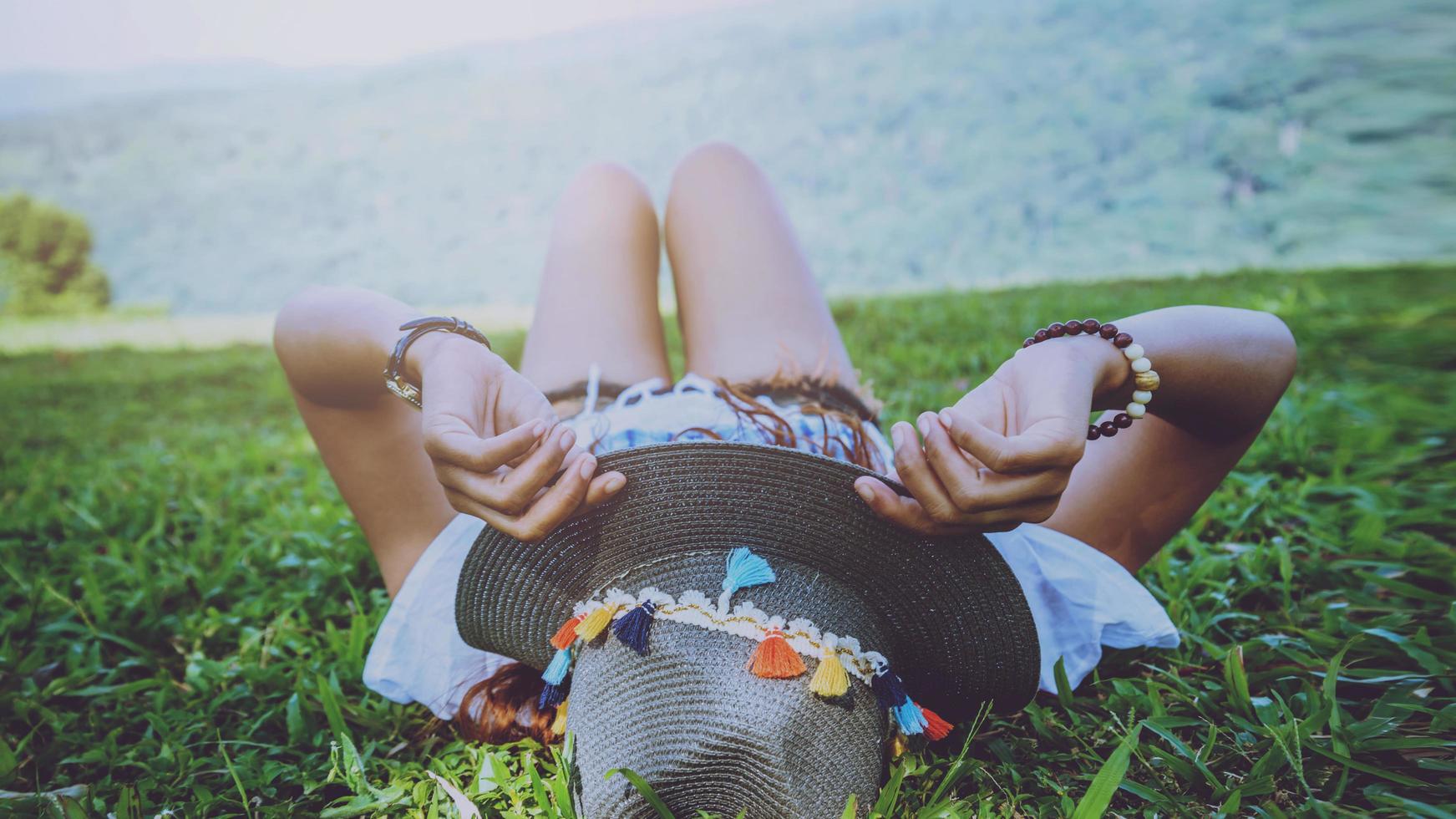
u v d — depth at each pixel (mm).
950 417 1083
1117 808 1389
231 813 1522
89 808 1524
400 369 1345
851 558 1232
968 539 1238
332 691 1768
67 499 3264
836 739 1122
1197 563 1962
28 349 8516
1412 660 1587
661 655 1144
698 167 2072
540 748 1552
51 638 2152
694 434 1578
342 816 1472
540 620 1340
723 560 1210
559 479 1191
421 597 1626
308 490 2967
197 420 4789
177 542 2654
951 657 1318
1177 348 1298
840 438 1628
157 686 1946
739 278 1946
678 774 1099
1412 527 2152
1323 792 1351
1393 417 2783
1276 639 1702
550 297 2057
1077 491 1606
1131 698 1567
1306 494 2273
